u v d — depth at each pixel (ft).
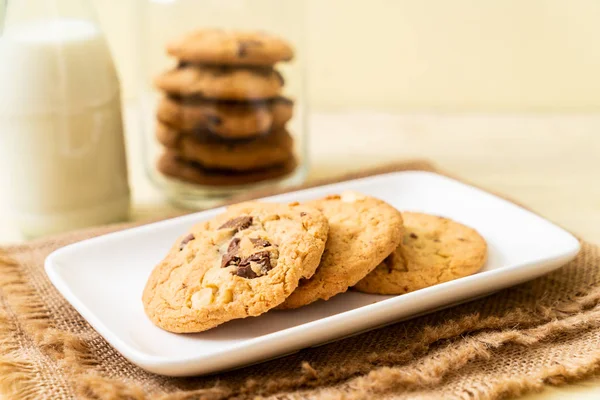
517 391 1.73
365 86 3.08
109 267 1.97
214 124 2.27
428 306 1.83
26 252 2.09
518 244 2.02
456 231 2.02
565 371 1.76
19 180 2.20
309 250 1.83
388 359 1.79
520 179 2.52
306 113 2.45
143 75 2.43
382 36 3.02
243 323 1.84
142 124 2.44
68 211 2.23
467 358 1.77
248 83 2.25
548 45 3.01
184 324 1.79
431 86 3.07
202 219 2.06
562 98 3.06
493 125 2.91
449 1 2.98
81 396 1.73
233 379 1.76
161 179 2.39
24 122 2.16
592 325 1.85
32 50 2.14
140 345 1.79
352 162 2.64
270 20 2.44
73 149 2.19
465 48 3.02
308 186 2.30
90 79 2.19
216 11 2.43
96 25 2.24
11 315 1.92
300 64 2.43
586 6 2.96
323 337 1.76
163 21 2.40
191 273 1.85
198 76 2.27
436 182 2.21
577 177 2.53
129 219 2.34
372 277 1.91
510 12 2.98
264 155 2.32
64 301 1.95
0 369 1.78
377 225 1.93
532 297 1.94
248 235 1.88
